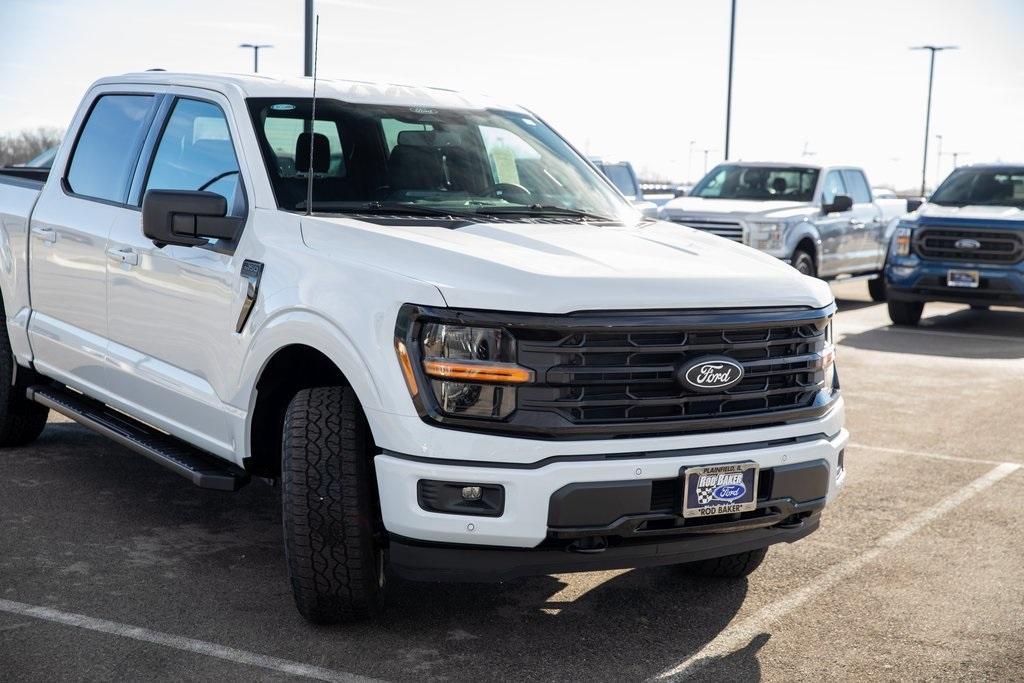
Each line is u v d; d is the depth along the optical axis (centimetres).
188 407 475
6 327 629
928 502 614
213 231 445
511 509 363
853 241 1587
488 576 375
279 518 549
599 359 371
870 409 874
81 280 550
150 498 572
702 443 385
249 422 435
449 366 364
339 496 389
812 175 1545
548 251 410
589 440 370
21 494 570
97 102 592
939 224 1334
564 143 571
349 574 395
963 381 1007
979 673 395
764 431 399
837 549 530
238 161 468
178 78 534
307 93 499
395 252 396
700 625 434
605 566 380
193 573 469
